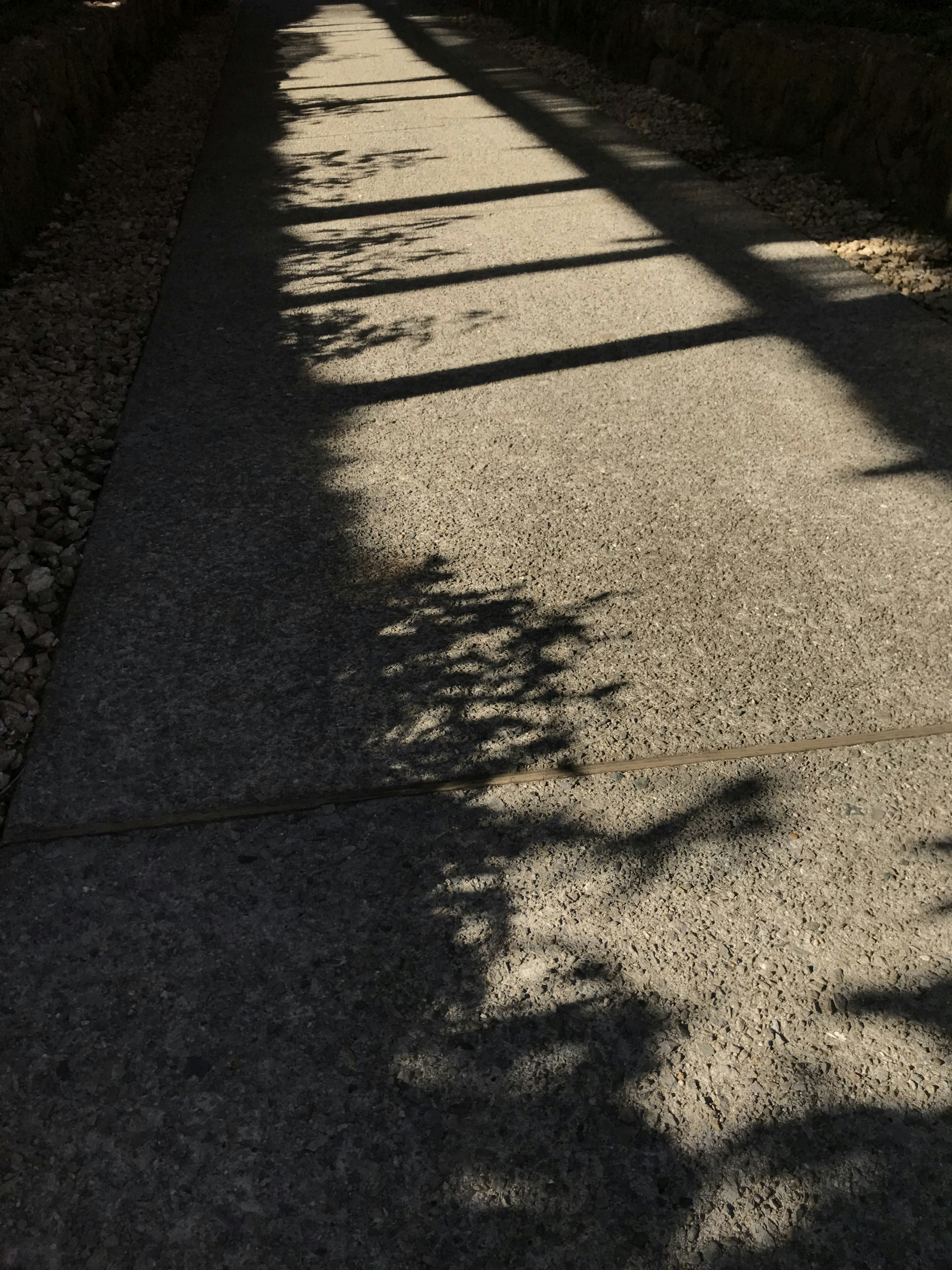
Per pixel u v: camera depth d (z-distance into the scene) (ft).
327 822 7.89
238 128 31.48
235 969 6.84
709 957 6.86
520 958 6.89
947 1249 5.40
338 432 13.64
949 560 10.68
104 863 7.58
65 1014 6.59
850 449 12.82
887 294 17.52
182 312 17.90
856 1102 6.05
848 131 22.84
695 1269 5.36
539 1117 6.03
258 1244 5.49
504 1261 5.41
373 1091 6.17
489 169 25.93
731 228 21.08
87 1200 5.68
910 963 6.78
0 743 8.74
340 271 19.62
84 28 29.66
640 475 12.42
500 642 9.74
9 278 19.47
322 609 10.22
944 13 24.48
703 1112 6.03
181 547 11.23
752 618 9.96
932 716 8.72
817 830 7.74
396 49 46.09
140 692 9.19
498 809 7.98
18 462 13.20
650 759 8.41
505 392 14.61
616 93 33.42
